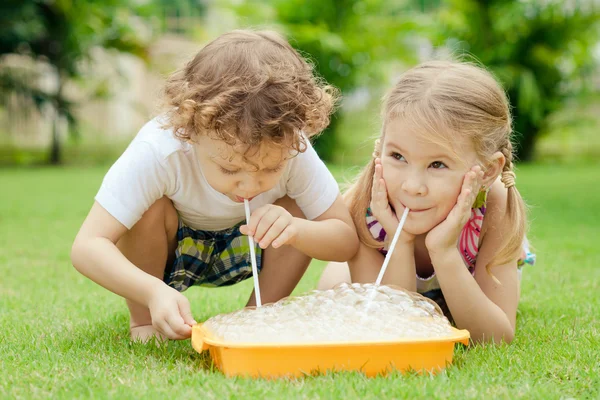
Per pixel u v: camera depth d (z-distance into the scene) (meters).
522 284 2.47
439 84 1.60
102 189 1.61
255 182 1.46
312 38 10.02
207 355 1.50
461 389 1.22
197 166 1.62
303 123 1.46
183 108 1.44
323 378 1.24
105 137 12.02
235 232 1.84
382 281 1.71
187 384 1.26
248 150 1.39
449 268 1.60
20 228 3.96
